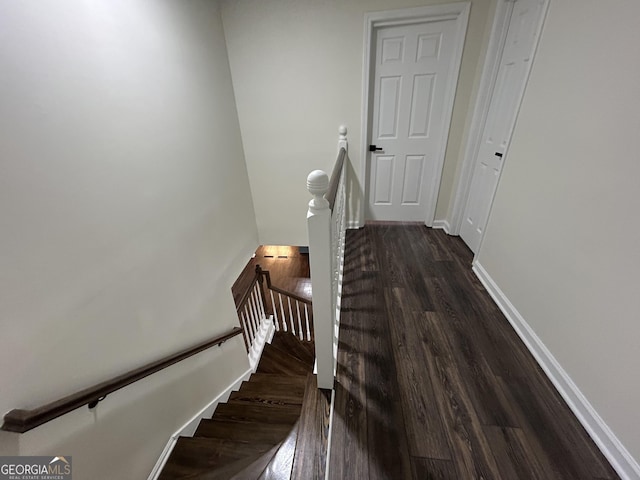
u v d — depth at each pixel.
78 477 0.98
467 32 2.26
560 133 1.36
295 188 3.23
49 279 0.97
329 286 1.14
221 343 2.15
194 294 2.00
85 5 1.15
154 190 1.59
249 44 2.51
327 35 2.41
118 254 1.30
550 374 1.42
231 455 1.35
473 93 2.44
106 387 1.06
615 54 1.06
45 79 0.98
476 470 1.10
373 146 2.89
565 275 1.33
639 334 0.98
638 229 0.97
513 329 1.73
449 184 2.91
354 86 2.60
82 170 1.12
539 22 1.51
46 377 0.94
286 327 3.49
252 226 3.40
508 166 1.82
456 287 2.13
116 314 1.27
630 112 1.00
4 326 0.82
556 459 1.12
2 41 0.85
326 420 1.29
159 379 1.45
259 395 1.96
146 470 1.29
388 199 3.17
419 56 2.46
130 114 1.41
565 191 1.32
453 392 1.38
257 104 2.78
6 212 0.84
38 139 0.95
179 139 1.86
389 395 1.38
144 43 1.52
